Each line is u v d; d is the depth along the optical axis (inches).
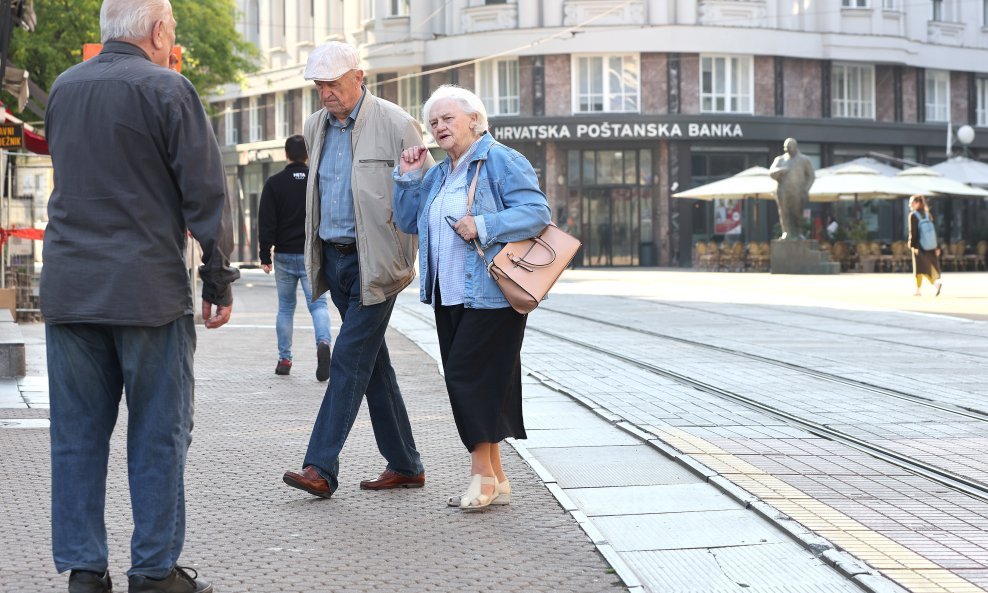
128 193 181.8
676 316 812.0
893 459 298.5
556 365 514.6
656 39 1892.2
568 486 270.2
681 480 275.9
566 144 1937.7
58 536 183.3
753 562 207.8
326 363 458.3
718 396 415.5
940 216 2118.6
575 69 1914.4
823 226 1969.7
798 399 407.8
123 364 184.9
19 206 796.6
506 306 244.4
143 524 183.5
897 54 2016.5
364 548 218.7
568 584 195.8
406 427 269.0
